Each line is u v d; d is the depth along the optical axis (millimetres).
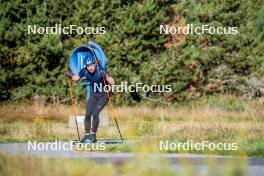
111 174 26141
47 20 116688
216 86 119812
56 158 33031
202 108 112750
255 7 123500
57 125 73500
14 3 115438
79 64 56375
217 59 121062
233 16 122562
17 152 31531
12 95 112375
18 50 113938
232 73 121312
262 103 115188
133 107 111938
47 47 113438
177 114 105438
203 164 37406
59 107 106062
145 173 24844
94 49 54031
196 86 119375
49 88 112688
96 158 42188
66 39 118312
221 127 61406
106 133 67062
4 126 67875
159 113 105562
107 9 118875
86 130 52781
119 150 49688
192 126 64062
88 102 52906
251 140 54406
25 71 113125
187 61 119375
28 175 28109
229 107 112000
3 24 114438
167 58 119375
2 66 113062
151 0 119688
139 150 25297
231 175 23062
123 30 118312
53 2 117375
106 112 104188
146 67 117938
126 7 120500
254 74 121375
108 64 116625
